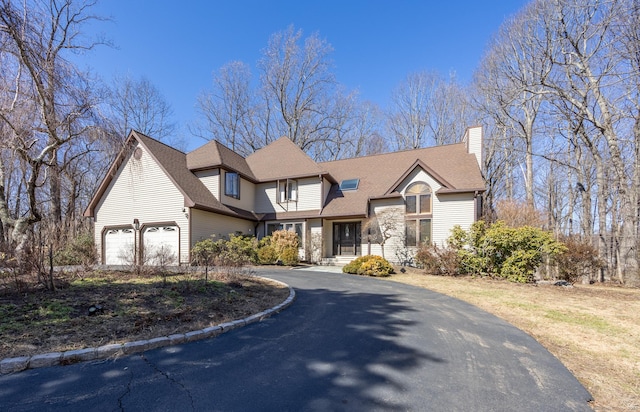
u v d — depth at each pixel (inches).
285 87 1296.8
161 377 144.2
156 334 190.7
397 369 157.2
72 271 374.9
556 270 487.5
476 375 151.9
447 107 1253.7
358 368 157.6
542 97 632.4
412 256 677.9
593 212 940.0
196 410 117.3
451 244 548.7
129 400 123.4
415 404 124.0
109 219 677.3
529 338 209.6
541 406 124.9
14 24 382.9
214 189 700.7
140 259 402.0
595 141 635.5
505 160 1045.8
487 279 482.0
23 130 444.8
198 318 225.8
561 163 685.3
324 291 371.2
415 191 697.0
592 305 312.3
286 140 903.1
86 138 497.0
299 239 745.6
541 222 816.3
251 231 796.0
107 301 246.1
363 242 733.3
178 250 608.7
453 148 799.1
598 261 477.7
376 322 242.4
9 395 125.7
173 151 741.3
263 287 359.3
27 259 281.0
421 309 288.0
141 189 654.5
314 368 157.1
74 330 188.1
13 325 189.0
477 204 650.8
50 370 148.3
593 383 146.9
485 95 893.8
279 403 123.3
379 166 831.7
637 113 498.0
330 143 1386.6
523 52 727.7
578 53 514.0
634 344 201.6
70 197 906.1
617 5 428.5
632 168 572.1
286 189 797.9
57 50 510.0
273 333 212.2
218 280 354.0
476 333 219.3
